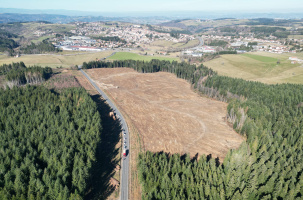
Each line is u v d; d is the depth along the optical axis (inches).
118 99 5452.8
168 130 3986.2
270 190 2314.2
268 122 3850.9
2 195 2062.0
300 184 2330.2
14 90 4670.3
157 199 2196.1
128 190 2551.7
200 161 2694.4
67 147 2839.6
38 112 3681.1
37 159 2667.3
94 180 2682.1
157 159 2785.4
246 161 2637.8
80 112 3831.2
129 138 3661.4
